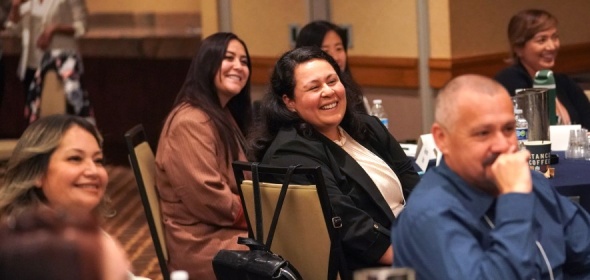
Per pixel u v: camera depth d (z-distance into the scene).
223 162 5.32
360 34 9.58
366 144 4.88
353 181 4.51
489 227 3.19
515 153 3.13
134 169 4.93
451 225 3.08
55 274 1.66
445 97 3.18
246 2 10.18
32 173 3.46
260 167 4.36
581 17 10.12
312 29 6.85
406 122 9.42
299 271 4.43
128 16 11.88
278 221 4.42
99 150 3.58
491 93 3.14
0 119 12.55
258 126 4.77
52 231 1.71
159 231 5.25
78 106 10.20
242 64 5.60
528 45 7.15
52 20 10.09
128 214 9.23
